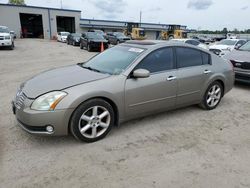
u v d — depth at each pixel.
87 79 3.76
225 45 15.52
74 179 2.89
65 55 16.64
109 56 4.62
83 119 3.60
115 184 2.82
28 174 2.96
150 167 3.16
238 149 3.67
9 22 43.25
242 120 4.83
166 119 4.73
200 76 4.89
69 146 3.62
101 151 3.51
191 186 2.81
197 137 4.03
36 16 48.72
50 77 3.98
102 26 52.44
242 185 2.85
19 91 3.84
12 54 16.31
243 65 7.27
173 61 4.53
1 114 4.79
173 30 42.75
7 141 3.72
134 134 4.06
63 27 52.53
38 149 3.52
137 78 4.01
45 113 3.33
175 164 3.24
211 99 5.29
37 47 23.22
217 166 3.21
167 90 4.39
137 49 4.39
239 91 7.18
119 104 3.86
